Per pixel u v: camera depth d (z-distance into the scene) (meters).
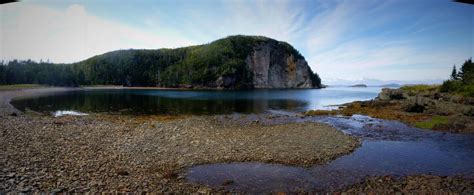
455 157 17.44
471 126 26.91
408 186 11.86
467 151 18.98
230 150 17.55
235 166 14.70
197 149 17.61
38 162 12.99
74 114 38.56
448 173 14.38
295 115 39.53
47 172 11.66
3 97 65.88
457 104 38.44
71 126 24.11
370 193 11.11
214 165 14.78
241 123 30.42
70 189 9.97
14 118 28.80
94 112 41.62
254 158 16.06
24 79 134.25
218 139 20.44
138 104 55.72
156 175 12.73
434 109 40.53
